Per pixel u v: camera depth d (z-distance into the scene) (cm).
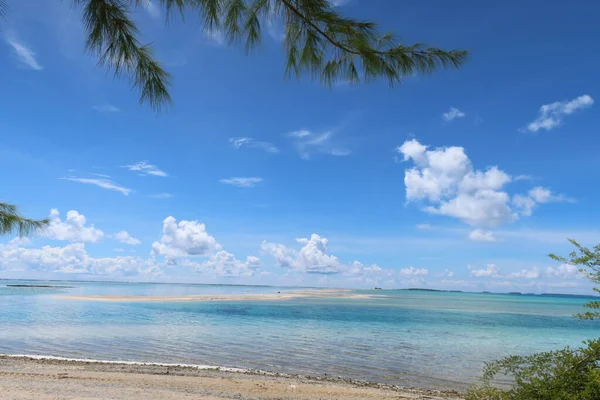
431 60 396
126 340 1980
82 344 1836
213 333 2327
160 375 1194
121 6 338
